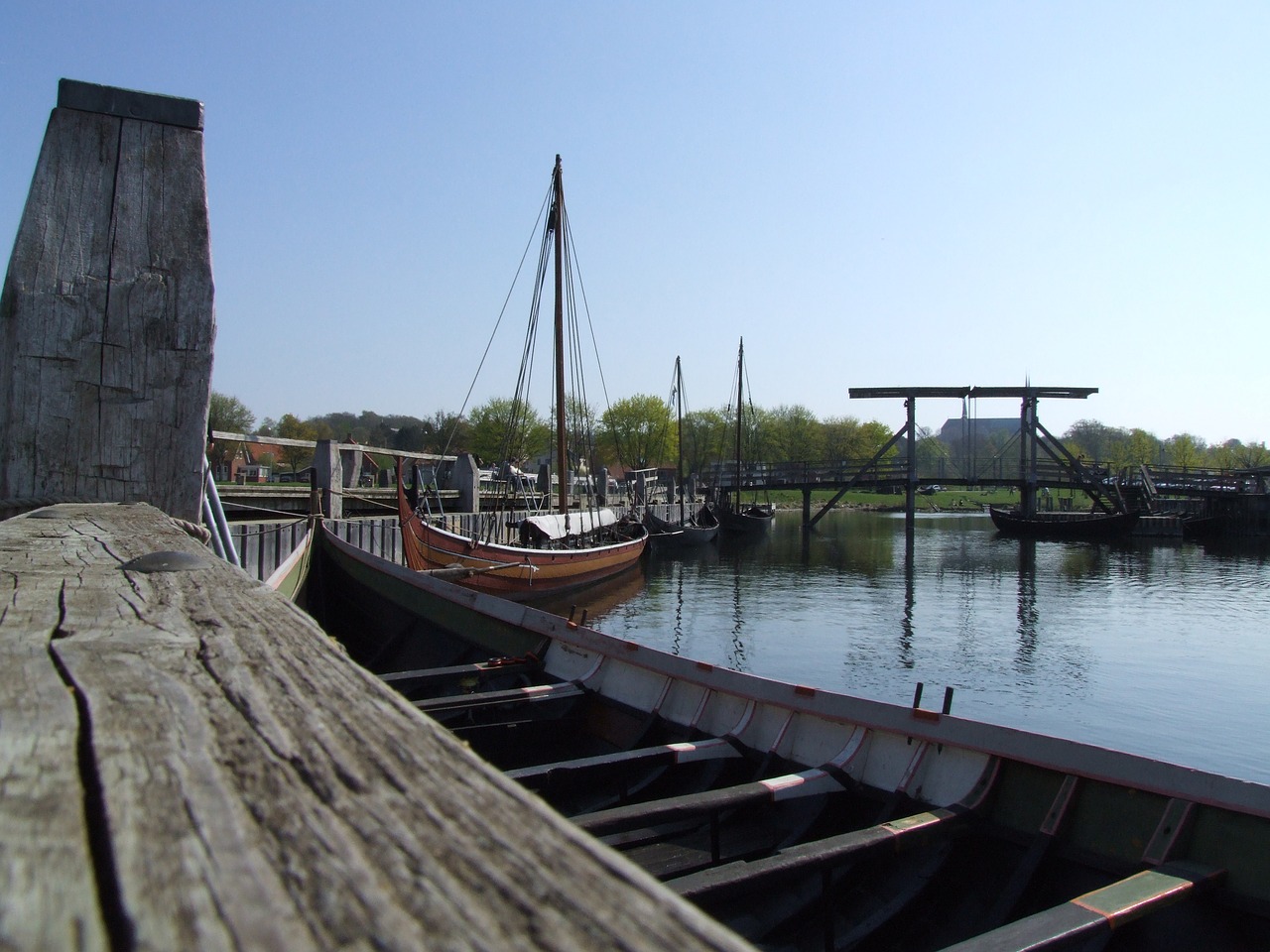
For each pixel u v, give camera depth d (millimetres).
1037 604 24391
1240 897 3670
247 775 947
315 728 1103
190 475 3596
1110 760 4211
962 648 17953
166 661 1378
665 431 81625
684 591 27094
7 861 732
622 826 4125
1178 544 47688
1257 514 52312
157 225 3623
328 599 12391
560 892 723
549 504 31000
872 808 5043
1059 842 4289
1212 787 3867
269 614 1765
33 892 688
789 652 17531
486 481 32281
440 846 803
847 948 4164
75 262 3502
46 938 621
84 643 1473
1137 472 56406
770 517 56688
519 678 7598
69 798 865
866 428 101312
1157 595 26438
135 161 3637
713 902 3572
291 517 16969
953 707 13266
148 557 2252
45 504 3377
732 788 4660
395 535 20094
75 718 1098
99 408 3488
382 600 10617
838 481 52406
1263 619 21672
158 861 746
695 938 655
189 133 3750
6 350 3396
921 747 5012
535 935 652
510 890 725
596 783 6082
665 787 5926
